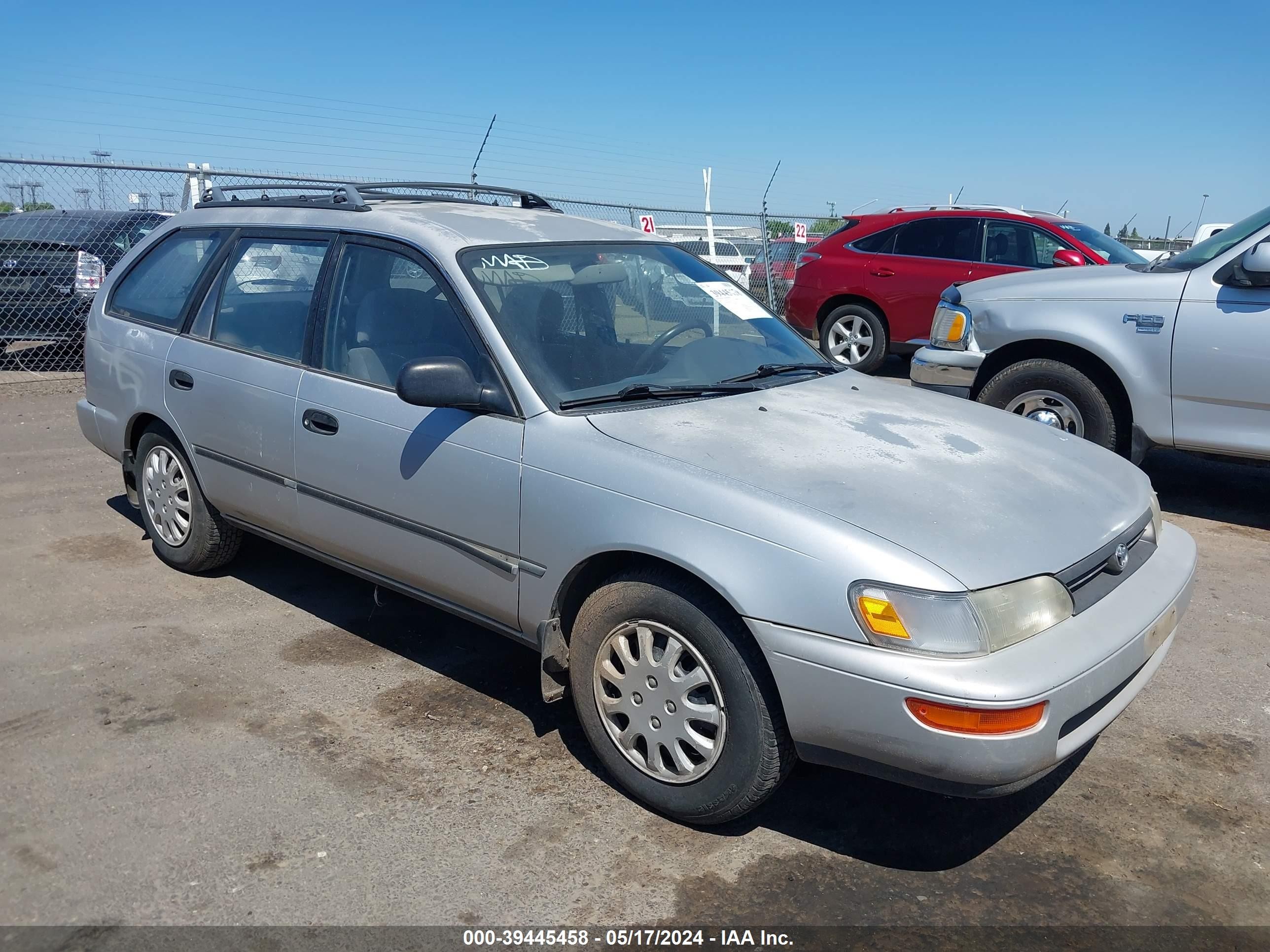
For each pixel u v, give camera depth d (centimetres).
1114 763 342
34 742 337
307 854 284
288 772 324
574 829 299
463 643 424
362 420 366
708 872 281
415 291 365
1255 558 542
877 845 295
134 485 506
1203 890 278
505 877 276
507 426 327
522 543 321
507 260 369
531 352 339
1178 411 580
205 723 353
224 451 428
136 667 393
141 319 482
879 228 1044
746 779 280
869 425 339
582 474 306
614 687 312
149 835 290
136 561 508
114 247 999
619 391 340
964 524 275
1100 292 604
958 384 666
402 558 364
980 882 279
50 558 508
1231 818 312
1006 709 245
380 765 330
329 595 471
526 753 340
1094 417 614
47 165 918
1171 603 302
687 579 288
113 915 258
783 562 266
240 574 494
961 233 998
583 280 381
